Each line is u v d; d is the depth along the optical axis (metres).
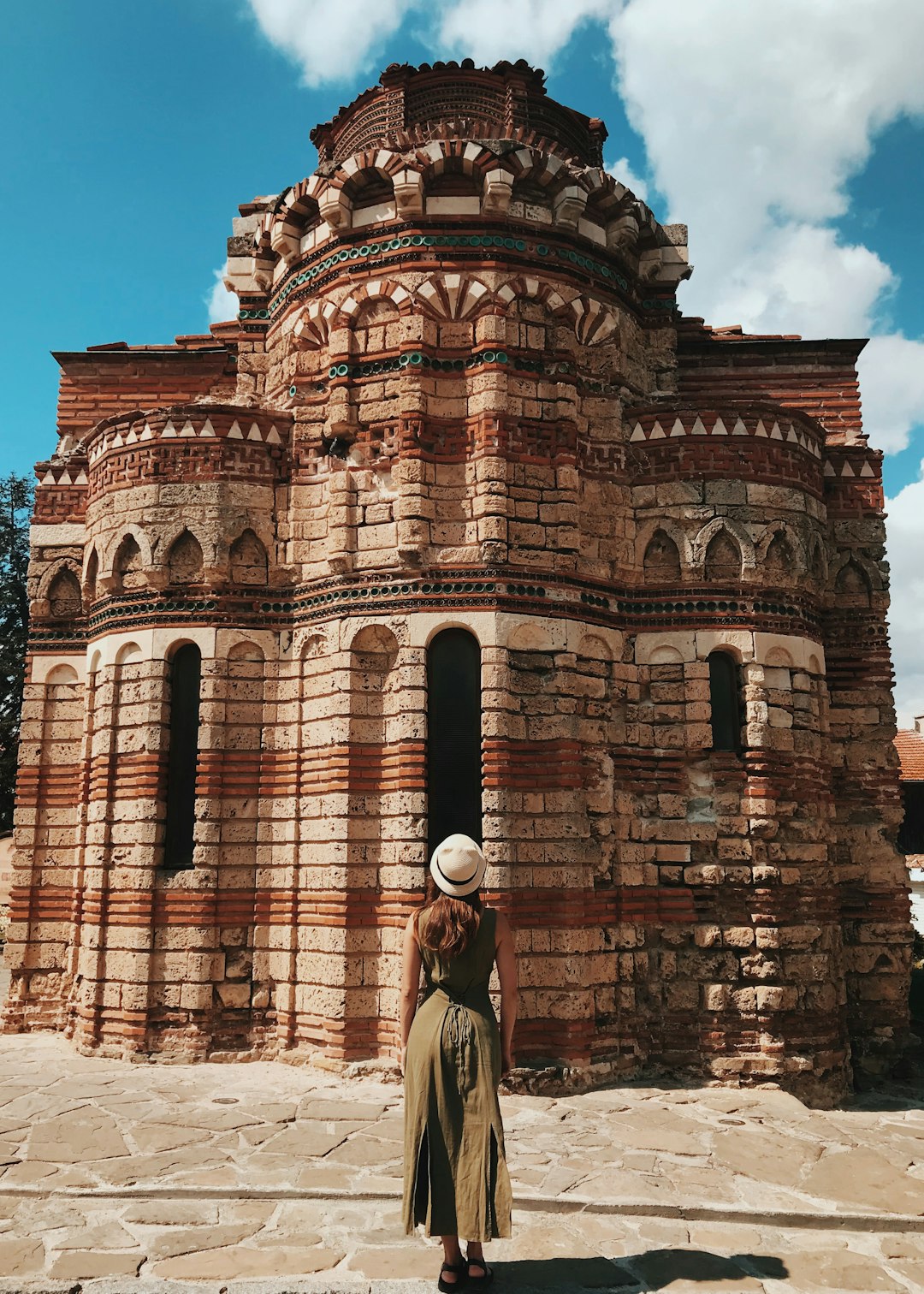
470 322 13.84
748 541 14.13
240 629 14.00
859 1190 8.50
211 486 14.20
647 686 14.00
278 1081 11.91
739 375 17.92
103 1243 7.21
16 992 15.39
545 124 16.44
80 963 14.34
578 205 13.95
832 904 14.13
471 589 12.94
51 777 16.11
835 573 16.22
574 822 12.59
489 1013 6.58
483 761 12.57
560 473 13.51
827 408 17.78
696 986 13.16
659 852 13.54
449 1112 6.27
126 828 13.88
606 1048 12.56
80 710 16.25
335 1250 7.09
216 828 13.42
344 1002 12.34
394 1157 9.12
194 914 13.20
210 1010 13.04
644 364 15.40
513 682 12.83
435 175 13.91
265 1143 9.53
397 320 13.86
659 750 13.82
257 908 13.39
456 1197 6.14
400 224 13.84
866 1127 10.70
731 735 13.98
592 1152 9.41
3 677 40.81
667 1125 10.42
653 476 14.43
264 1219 7.72
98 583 14.79
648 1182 8.59
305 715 13.71
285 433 14.58
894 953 15.16
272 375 15.47
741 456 14.39
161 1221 7.65
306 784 13.48
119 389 18.44
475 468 13.38
